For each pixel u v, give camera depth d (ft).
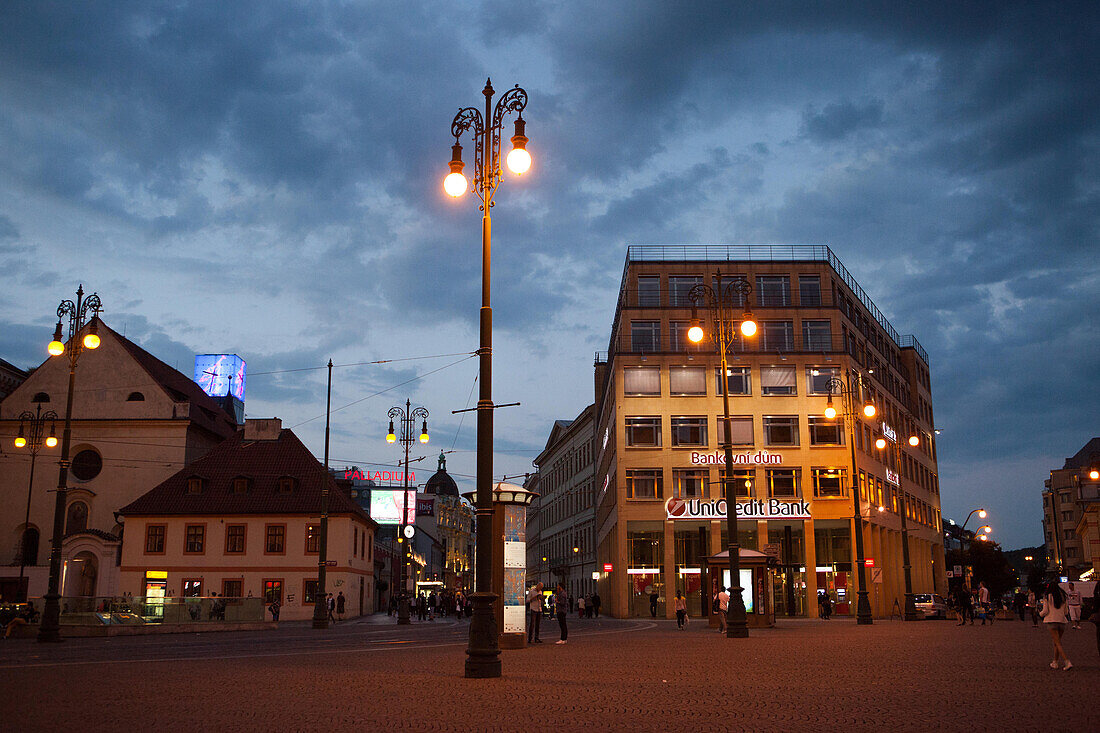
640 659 69.36
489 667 52.54
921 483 300.81
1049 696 43.27
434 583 425.69
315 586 208.44
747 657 70.79
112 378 240.53
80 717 36.58
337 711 38.11
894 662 65.00
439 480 613.93
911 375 306.76
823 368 217.97
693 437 214.48
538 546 418.92
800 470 212.02
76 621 124.06
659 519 210.38
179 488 216.95
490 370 55.72
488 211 58.03
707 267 224.33
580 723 34.53
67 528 231.71
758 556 136.77
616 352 220.43
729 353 217.36
